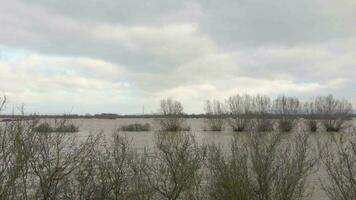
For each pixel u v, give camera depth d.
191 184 8.40
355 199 7.94
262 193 8.11
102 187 7.25
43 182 6.41
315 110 48.91
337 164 9.69
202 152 9.01
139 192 7.74
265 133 10.06
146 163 8.35
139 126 48.62
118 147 8.23
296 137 10.25
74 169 6.85
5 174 6.00
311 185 11.32
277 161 8.52
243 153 8.67
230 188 8.09
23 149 6.15
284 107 48.22
